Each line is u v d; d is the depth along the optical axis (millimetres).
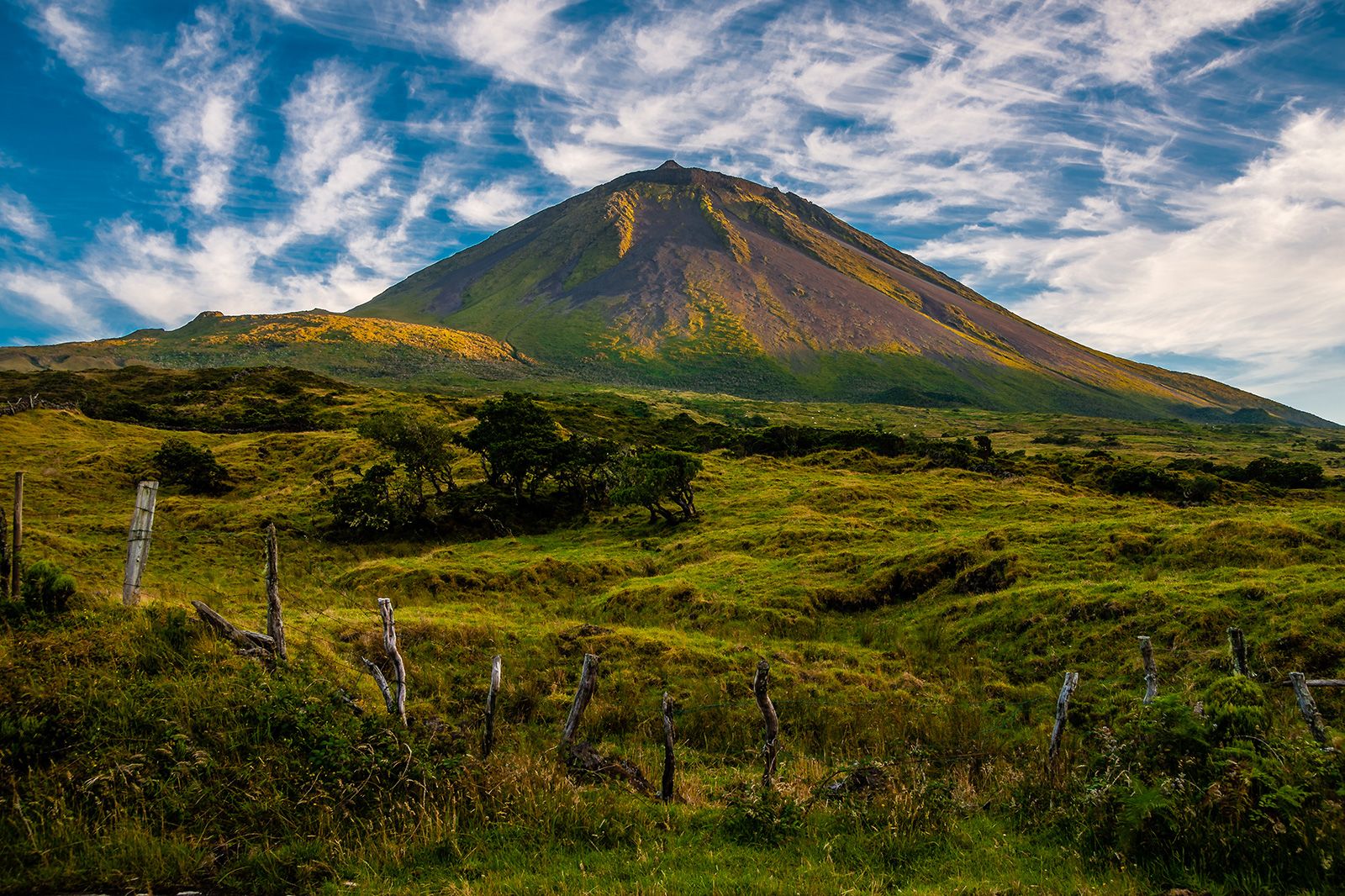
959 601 25547
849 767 11148
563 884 6691
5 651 9109
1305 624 17266
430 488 59312
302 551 43875
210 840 7340
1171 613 20078
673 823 8742
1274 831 6676
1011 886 6695
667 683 18531
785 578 31266
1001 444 152500
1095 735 10203
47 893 6484
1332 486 69500
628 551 43312
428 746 9406
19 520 11109
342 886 6750
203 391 121125
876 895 6602
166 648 9930
